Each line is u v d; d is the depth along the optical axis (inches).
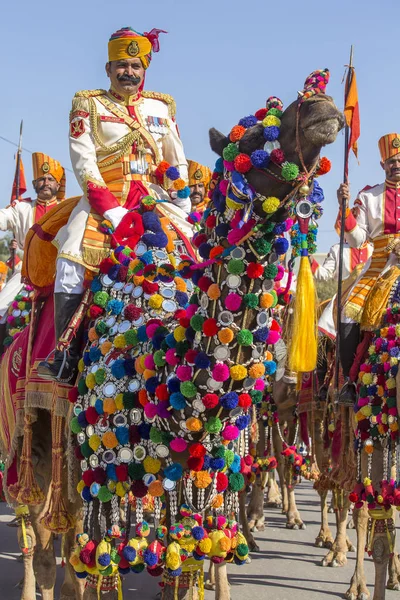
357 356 281.9
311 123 146.6
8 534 393.1
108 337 201.3
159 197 237.1
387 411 260.1
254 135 156.3
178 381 172.6
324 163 156.5
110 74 243.4
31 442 236.8
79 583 241.0
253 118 160.2
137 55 239.6
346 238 281.1
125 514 189.9
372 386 265.4
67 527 221.8
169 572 183.6
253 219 159.2
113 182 235.1
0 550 361.1
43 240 238.7
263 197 157.5
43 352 233.1
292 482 403.2
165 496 188.9
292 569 329.1
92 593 191.3
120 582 194.2
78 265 220.4
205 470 180.4
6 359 265.9
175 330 174.2
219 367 164.9
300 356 162.2
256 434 345.1
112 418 191.0
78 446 202.7
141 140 237.8
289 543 372.5
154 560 180.9
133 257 211.2
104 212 219.9
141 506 188.1
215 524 187.9
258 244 159.8
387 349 263.3
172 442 176.7
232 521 191.0
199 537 180.1
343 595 296.0
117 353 195.8
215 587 280.1
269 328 168.2
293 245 164.2
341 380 316.5
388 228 298.8
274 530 398.6
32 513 245.3
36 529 246.1
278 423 374.9
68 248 220.7
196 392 169.3
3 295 334.3
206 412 172.2
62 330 218.4
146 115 243.6
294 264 169.0
